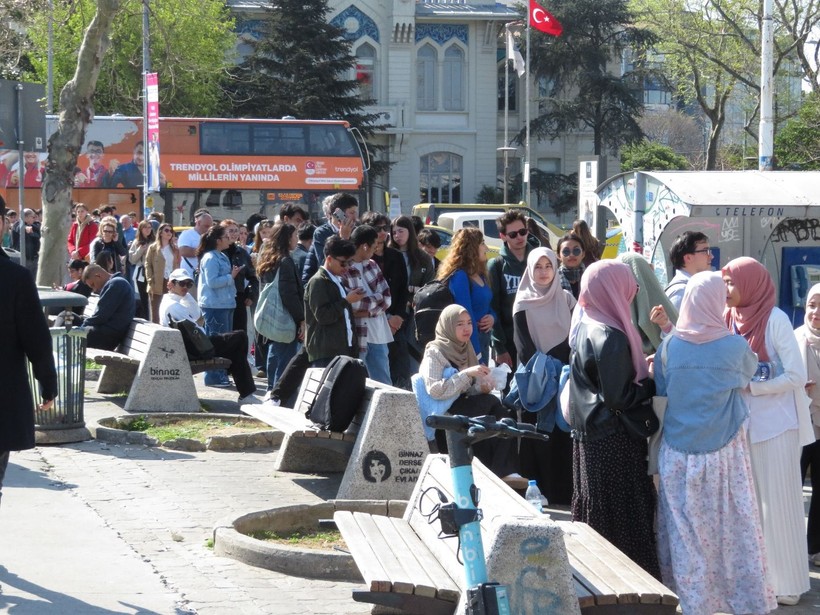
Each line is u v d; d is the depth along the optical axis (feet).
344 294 31.76
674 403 19.02
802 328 24.14
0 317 18.33
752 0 124.16
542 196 196.13
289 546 21.20
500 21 197.98
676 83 181.06
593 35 185.47
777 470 20.15
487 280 31.45
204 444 31.99
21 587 18.93
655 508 19.85
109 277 45.44
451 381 25.98
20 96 44.52
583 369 19.42
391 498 24.95
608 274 19.40
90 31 49.75
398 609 16.96
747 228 48.08
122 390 41.24
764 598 18.63
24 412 18.61
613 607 15.97
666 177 44.78
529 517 15.69
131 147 103.60
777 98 137.80
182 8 75.61
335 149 105.81
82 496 25.81
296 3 164.45
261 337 48.21
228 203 104.17
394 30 195.11
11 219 79.00
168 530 23.18
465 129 200.13
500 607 12.67
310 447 29.22
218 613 18.04
